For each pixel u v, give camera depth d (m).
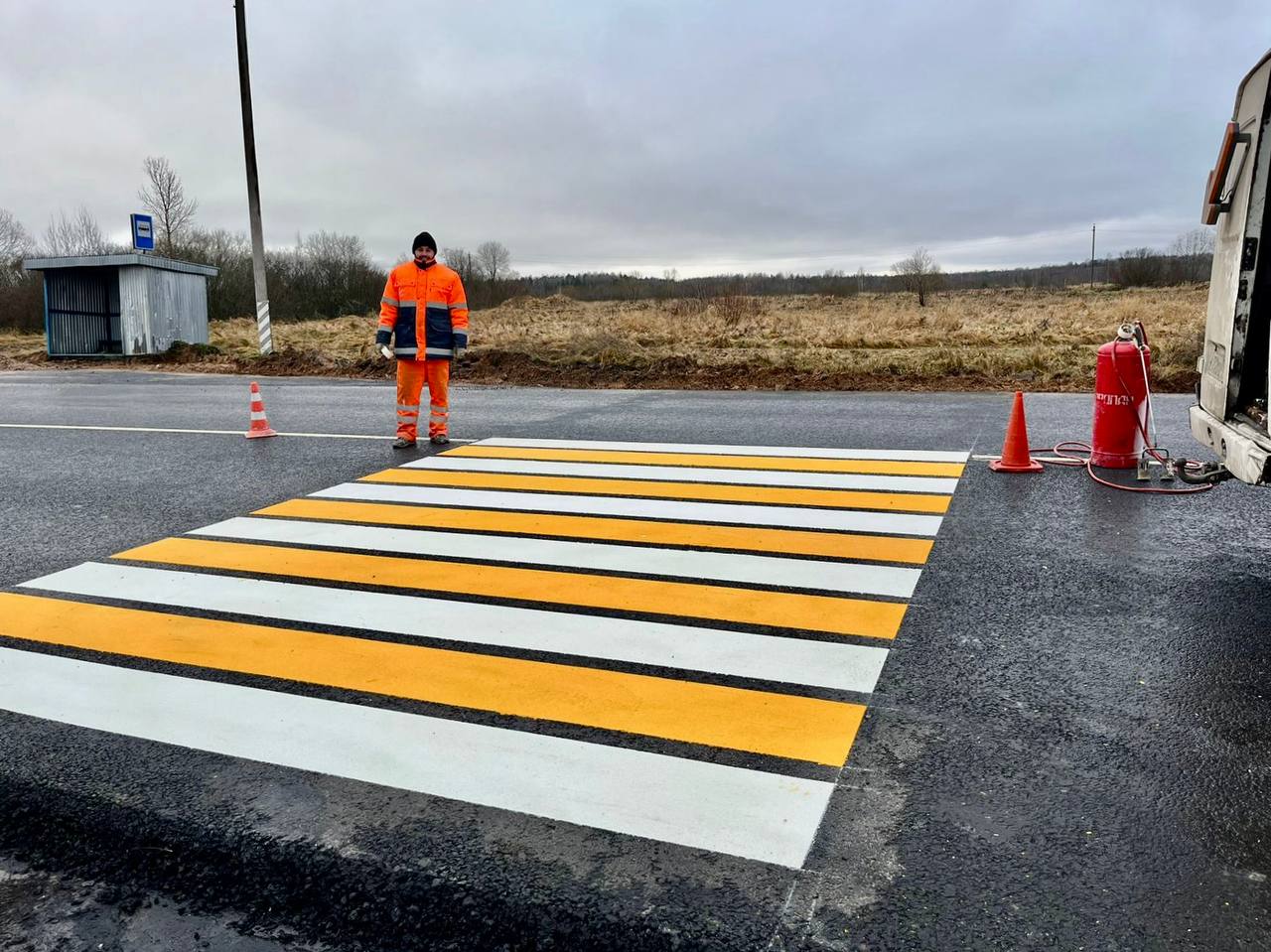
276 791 2.62
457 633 3.76
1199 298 36.12
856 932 2.01
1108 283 63.06
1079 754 2.73
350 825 2.46
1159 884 2.15
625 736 2.88
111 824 2.52
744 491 6.35
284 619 3.96
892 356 15.21
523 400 12.19
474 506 6.06
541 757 2.75
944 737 2.85
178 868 2.36
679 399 11.99
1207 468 5.56
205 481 7.07
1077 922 2.02
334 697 3.19
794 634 3.70
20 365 20.50
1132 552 4.74
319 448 8.52
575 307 47.59
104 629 3.89
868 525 5.38
